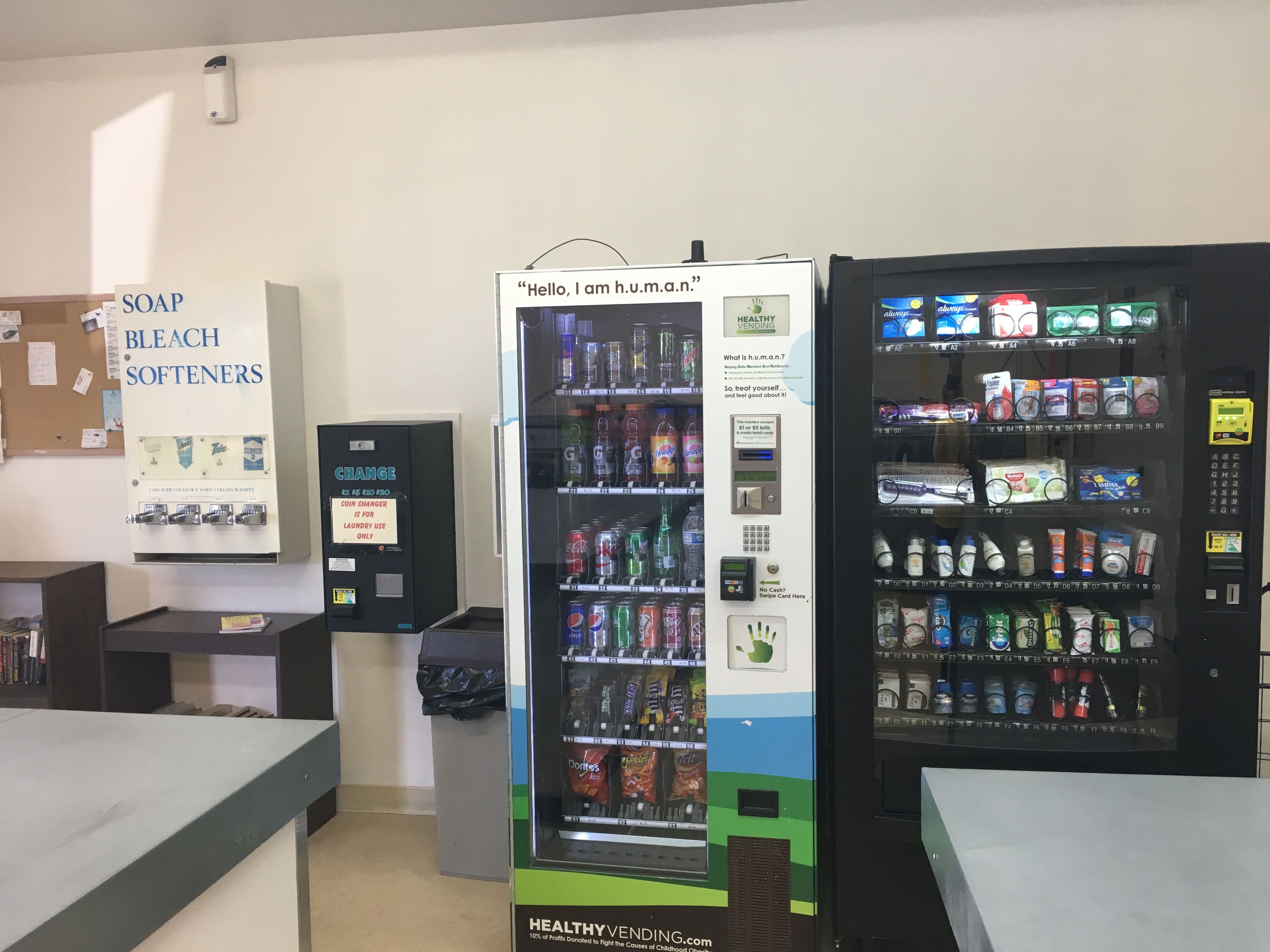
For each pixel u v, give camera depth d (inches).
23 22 110.0
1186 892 38.1
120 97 120.2
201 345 112.0
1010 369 84.5
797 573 78.0
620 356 86.6
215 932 41.9
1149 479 81.4
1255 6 96.7
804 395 76.7
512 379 80.5
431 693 101.3
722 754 80.6
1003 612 84.0
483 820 102.8
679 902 82.2
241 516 111.7
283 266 118.1
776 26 105.0
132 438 114.0
